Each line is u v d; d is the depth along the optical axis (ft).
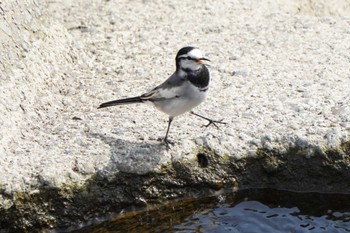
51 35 50.44
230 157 40.34
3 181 37.70
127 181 39.04
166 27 54.90
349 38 52.54
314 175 40.52
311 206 40.37
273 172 40.60
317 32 53.72
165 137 40.11
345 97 44.19
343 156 40.14
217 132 41.32
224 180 40.42
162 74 48.60
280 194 40.73
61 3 57.67
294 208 40.32
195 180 39.99
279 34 53.62
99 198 38.70
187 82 37.96
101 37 53.72
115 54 51.62
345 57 49.60
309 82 46.37
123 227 38.86
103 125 42.75
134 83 47.73
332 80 46.50
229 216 39.63
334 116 42.22
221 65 49.14
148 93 39.55
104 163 39.01
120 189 39.04
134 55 51.34
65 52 50.47
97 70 49.80
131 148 39.99
